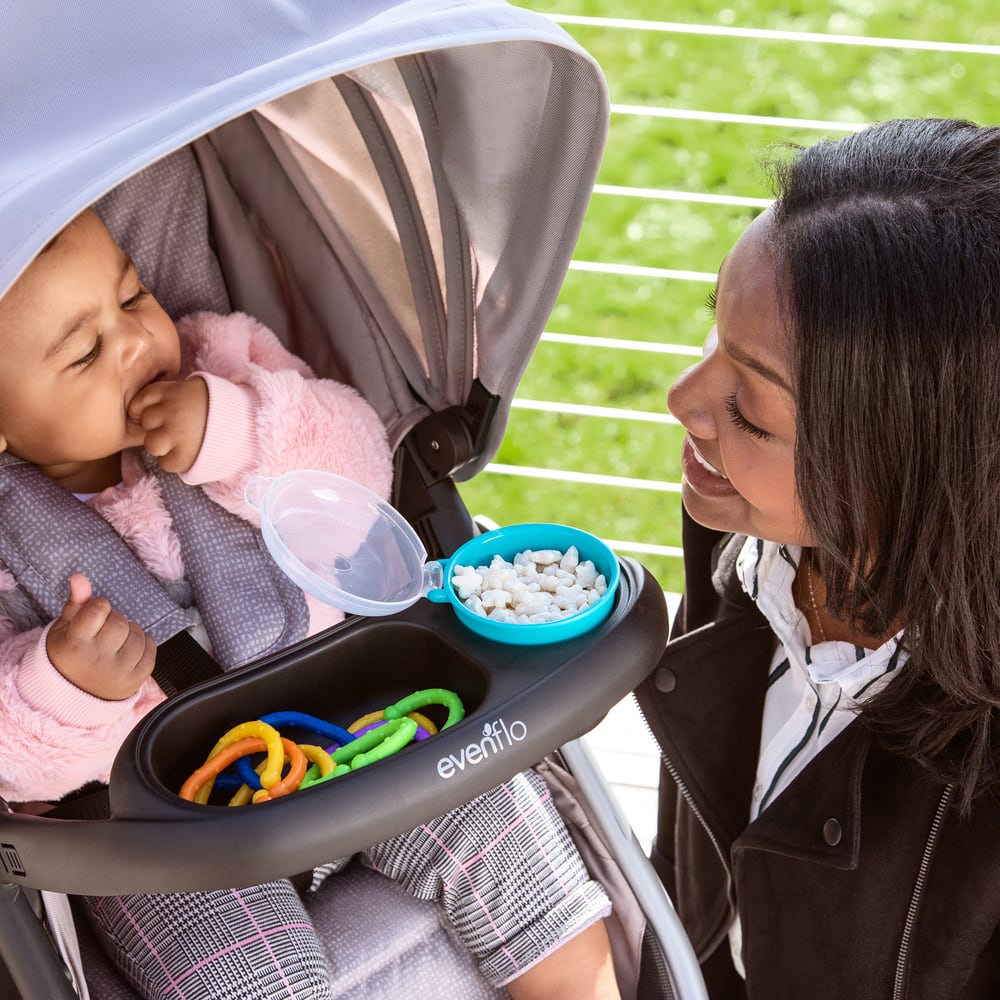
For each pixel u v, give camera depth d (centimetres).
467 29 97
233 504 141
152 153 85
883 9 434
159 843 90
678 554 232
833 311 92
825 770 119
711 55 419
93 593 131
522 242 122
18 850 96
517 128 114
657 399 315
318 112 132
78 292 123
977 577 98
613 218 363
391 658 113
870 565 107
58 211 82
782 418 101
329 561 117
